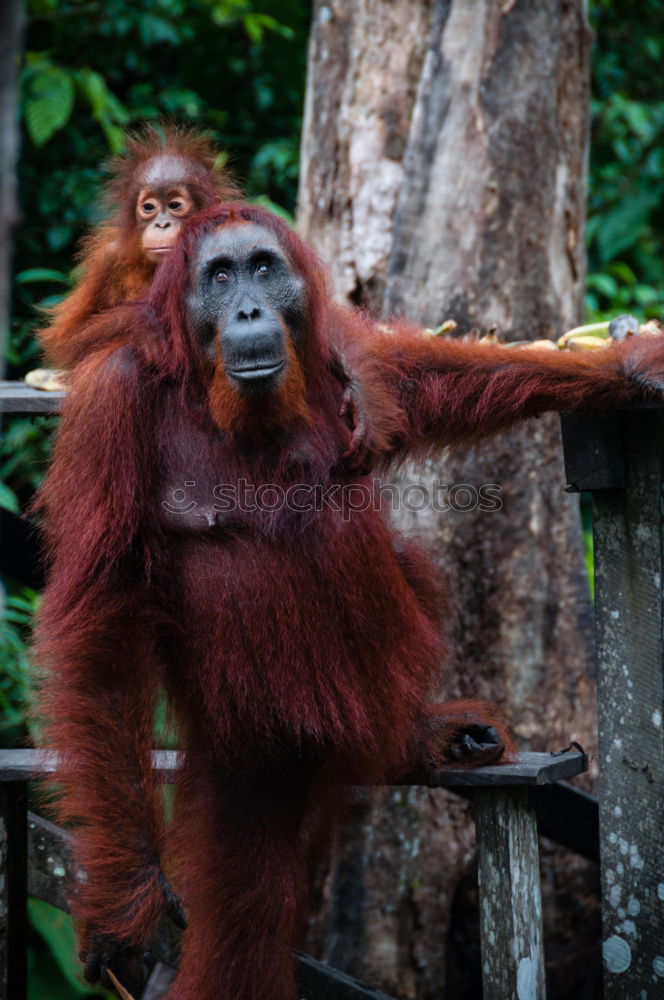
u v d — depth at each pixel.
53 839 6.22
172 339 5.18
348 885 8.69
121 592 5.10
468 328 8.52
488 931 5.66
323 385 5.38
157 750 6.41
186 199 8.20
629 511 5.69
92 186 13.31
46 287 13.47
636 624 5.69
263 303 5.03
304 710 5.14
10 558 8.46
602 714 5.84
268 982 5.22
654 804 5.66
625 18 16.02
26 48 14.70
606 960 5.82
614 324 6.24
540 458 8.73
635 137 15.38
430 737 5.80
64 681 5.05
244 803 5.35
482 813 5.70
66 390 5.58
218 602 5.12
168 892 5.03
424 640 5.71
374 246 9.23
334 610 5.18
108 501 4.98
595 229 14.62
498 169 8.47
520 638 8.71
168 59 15.94
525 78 8.52
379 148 9.27
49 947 9.29
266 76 15.48
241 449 5.16
